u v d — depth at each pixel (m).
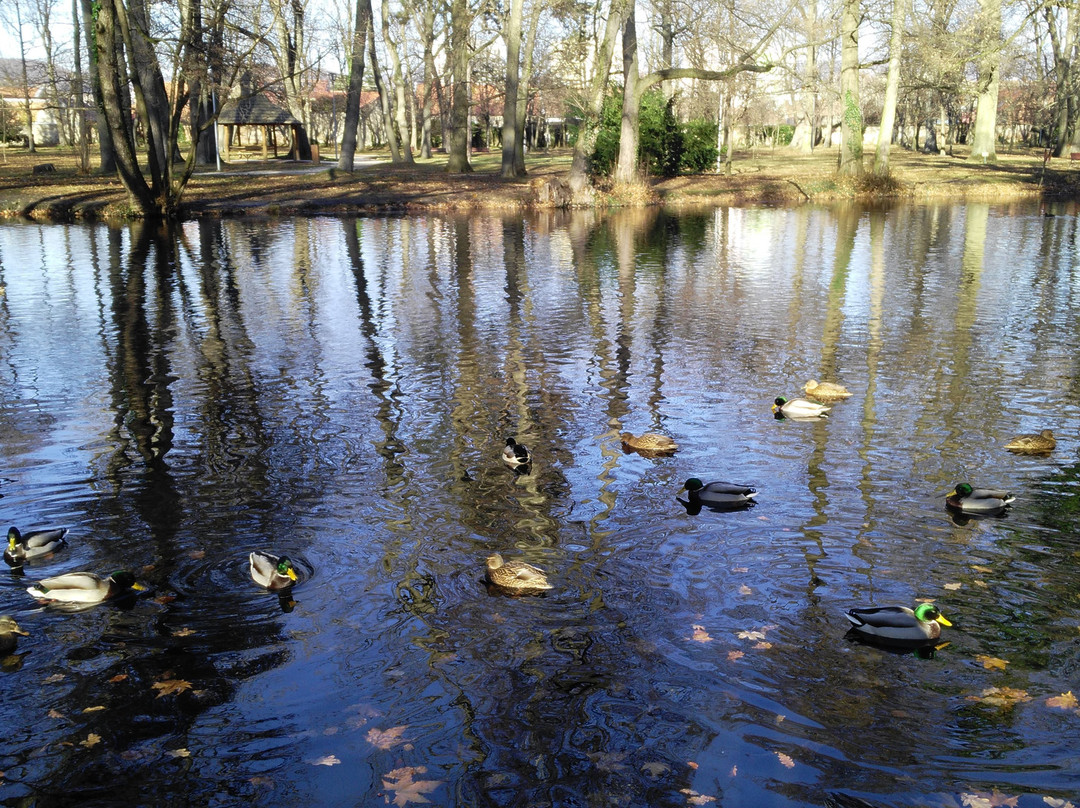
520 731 5.96
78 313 18.84
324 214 38.53
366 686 6.45
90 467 10.48
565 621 7.21
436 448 11.02
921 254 26.70
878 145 47.97
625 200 43.31
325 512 9.20
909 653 6.79
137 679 6.56
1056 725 5.96
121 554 8.36
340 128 97.88
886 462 10.46
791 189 46.78
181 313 18.84
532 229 33.78
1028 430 11.52
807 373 14.21
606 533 8.71
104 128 47.97
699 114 73.56
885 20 47.94
